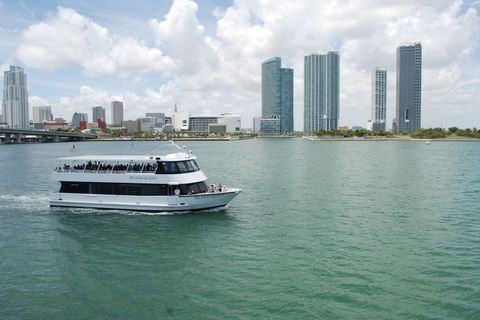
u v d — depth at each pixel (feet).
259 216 144.97
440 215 146.41
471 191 199.52
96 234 122.21
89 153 552.41
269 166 344.08
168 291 83.10
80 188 154.61
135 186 147.74
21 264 98.07
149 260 100.22
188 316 73.36
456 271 92.17
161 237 118.93
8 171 305.73
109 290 83.71
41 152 592.19
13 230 127.03
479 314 73.05
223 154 534.78
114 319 72.54
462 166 330.75
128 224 132.77
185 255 103.60
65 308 76.23
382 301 78.23
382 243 112.57
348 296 80.38
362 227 129.59
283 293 81.76
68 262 99.30
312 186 219.41
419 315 73.26
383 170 303.07
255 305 77.10
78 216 143.64
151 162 148.56
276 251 106.22
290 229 127.34
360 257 101.40
